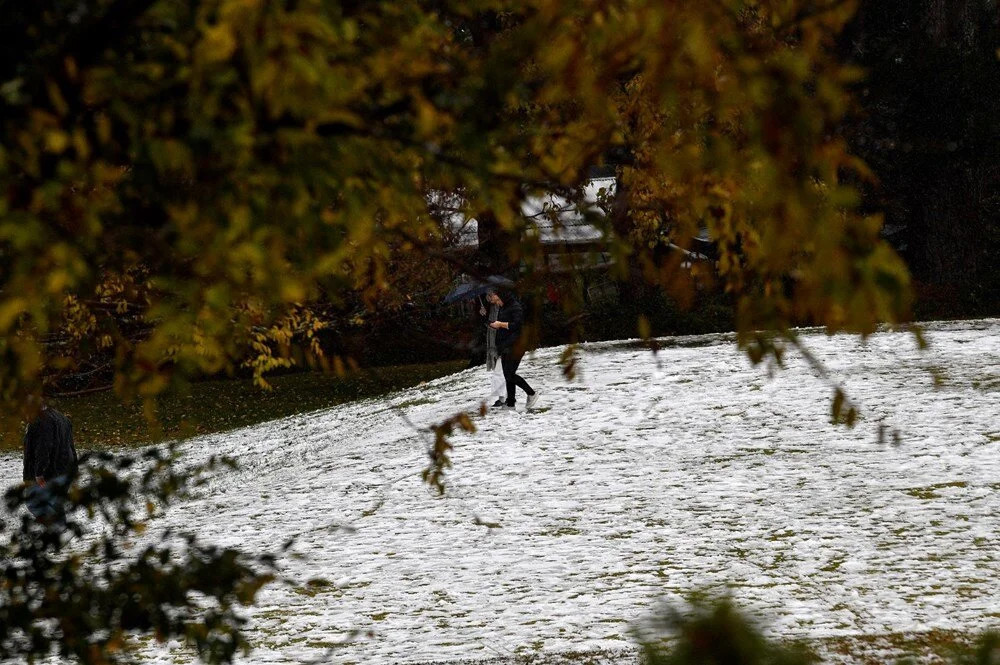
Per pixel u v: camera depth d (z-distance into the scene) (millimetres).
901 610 22500
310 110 5500
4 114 6258
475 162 6184
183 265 6320
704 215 6004
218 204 5922
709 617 3148
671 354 61969
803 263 4871
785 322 5316
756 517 31781
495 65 5637
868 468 36688
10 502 8461
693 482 36844
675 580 26062
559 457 42156
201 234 5898
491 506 35875
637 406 49688
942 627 21094
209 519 37812
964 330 63938
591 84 5277
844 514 31375
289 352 9164
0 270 6152
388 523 34844
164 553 8438
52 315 6910
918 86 83875
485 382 61406
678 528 31234
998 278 100875
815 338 62312
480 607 24984
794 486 35156
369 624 24250
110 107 6055
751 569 26578
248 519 37406
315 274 6148
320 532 34344
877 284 4539
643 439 43938
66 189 6102
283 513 38031
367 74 6418
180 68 5836
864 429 42312
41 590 8312
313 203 6125
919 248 106688
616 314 78000
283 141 5941
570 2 5227
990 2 84938
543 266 7145
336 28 5672
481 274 7676
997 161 94875
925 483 34250
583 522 32844
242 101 5809
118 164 6527
